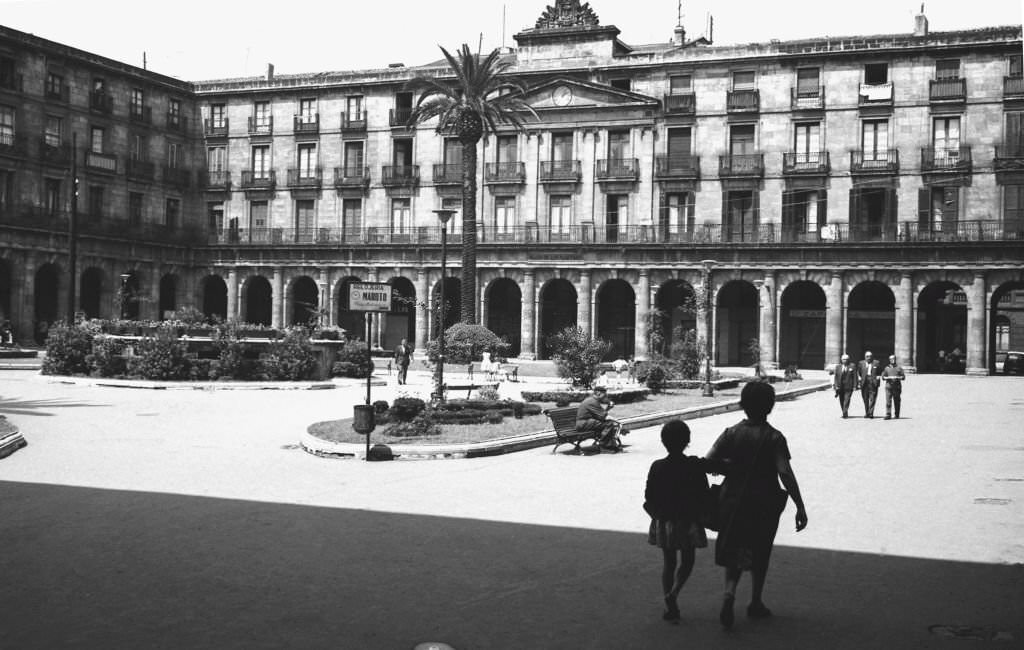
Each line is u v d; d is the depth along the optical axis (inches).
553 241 2402.8
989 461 696.4
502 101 2043.6
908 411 1175.0
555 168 2423.7
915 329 2151.8
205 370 1467.8
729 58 2309.3
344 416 1024.2
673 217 2353.6
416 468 667.4
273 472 639.8
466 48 2009.1
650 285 2325.3
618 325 2498.8
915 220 2186.3
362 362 1736.0
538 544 429.7
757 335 2425.0
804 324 2377.0
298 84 2642.7
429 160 2539.4
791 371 1833.2
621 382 1528.1
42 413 997.2
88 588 355.3
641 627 311.7
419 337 2485.2
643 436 894.4
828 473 638.5
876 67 2240.4
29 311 2250.2
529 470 661.3
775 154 2285.9
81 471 629.9
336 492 564.4
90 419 949.8
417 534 449.1
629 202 2375.7
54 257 2316.7
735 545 310.8
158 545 423.2
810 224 2267.5
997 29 2127.2
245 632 305.7
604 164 2385.6
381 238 2561.5
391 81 2564.0
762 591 352.2
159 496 543.5
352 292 721.0
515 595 348.8
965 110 2161.7
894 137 2207.2
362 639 299.3
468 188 2016.5
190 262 2691.9
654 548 423.5
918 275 2144.4
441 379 1007.6
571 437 756.6
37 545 422.0
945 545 425.7
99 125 2476.6
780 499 315.9
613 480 617.0
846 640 297.9
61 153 2361.0
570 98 2416.3
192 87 2728.8
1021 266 2060.8
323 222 2628.0
